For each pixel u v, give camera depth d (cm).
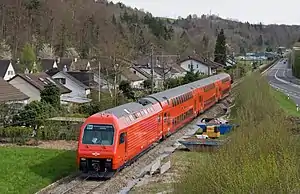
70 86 7494
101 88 7588
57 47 11444
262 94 4409
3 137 3941
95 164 2545
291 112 4925
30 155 3241
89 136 2592
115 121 2623
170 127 3962
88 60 10138
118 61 7600
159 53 11262
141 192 2308
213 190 1697
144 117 3123
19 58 10112
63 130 4038
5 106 4381
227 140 2656
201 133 4172
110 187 2406
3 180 2522
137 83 8862
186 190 1830
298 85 9300
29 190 2336
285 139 2095
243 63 14362
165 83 7856
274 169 1595
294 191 1501
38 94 6334
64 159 3098
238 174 1630
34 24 11544
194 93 5081
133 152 2877
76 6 12600
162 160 3112
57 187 2409
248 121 3166
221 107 6341
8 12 11338
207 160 1959
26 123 4269
